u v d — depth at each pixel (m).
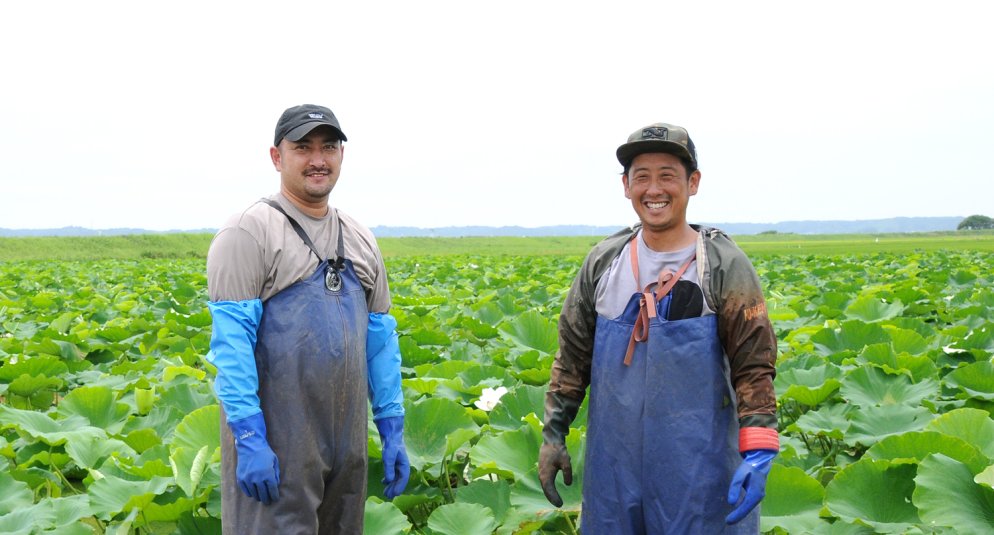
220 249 3.36
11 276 24.67
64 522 4.88
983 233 165.88
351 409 3.57
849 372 7.18
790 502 4.94
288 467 3.40
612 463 3.43
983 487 4.48
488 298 14.75
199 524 4.93
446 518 4.99
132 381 8.04
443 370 7.98
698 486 3.28
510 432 5.75
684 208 3.36
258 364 3.43
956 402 6.93
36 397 8.34
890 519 4.78
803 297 15.81
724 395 3.33
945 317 12.90
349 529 3.70
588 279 3.54
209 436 5.66
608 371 3.43
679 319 3.29
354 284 3.61
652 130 3.30
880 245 79.56
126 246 65.25
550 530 5.30
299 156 3.45
